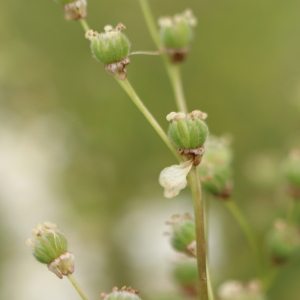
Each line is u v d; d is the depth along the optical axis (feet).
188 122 0.64
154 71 1.08
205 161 0.73
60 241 0.65
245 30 1.12
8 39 1.12
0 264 1.02
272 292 0.90
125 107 1.09
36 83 1.11
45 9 1.12
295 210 0.78
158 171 1.08
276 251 0.77
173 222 0.68
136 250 1.02
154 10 1.10
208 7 1.13
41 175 1.09
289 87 1.08
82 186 1.08
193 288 0.77
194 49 1.12
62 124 1.11
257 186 0.95
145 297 0.88
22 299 0.99
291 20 1.11
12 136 1.11
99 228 1.05
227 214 0.98
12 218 1.05
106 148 1.09
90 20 1.11
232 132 1.07
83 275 1.01
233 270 0.92
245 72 1.10
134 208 1.06
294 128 1.02
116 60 0.65
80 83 1.12
